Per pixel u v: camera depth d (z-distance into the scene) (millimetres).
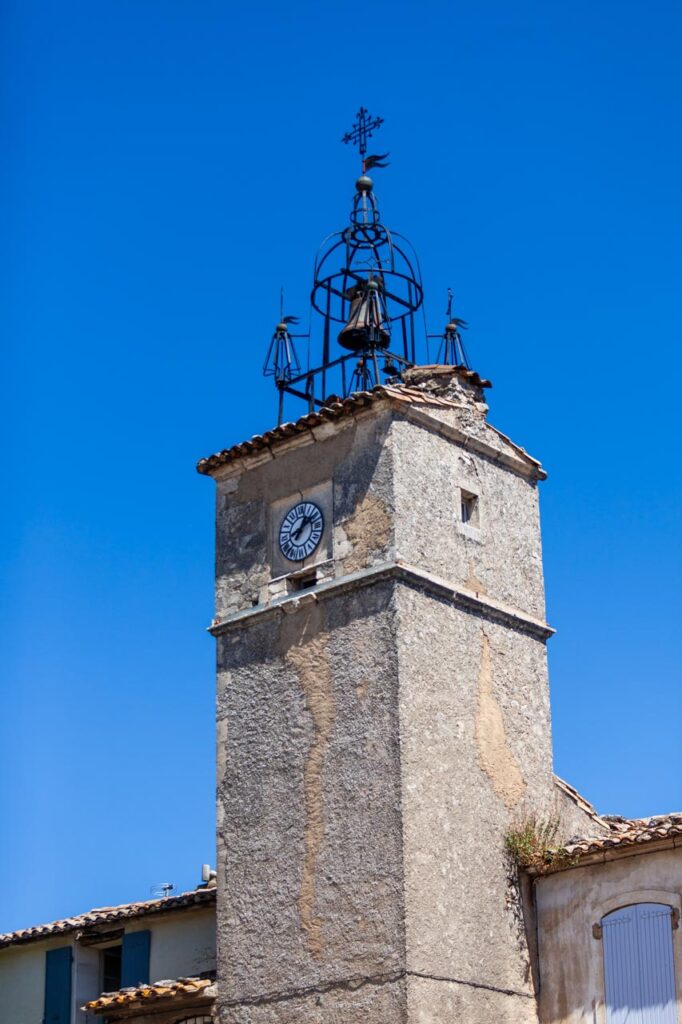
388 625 25234
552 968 25312
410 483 26078
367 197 29422
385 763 24641
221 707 26969
